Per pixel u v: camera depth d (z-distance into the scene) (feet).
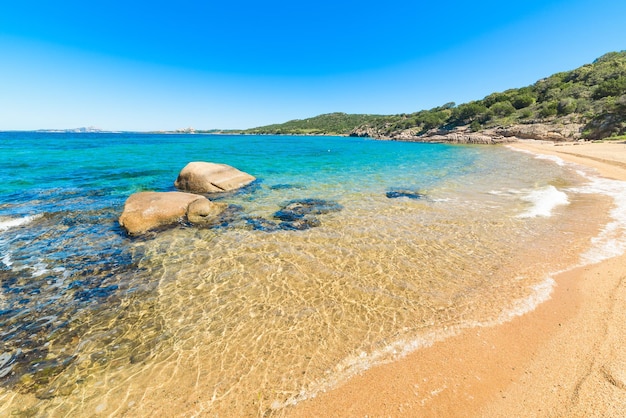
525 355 14.67
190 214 34.71
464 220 35.29
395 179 64.03
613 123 140.15
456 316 17.95
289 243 29.45
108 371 14.65
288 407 12.53
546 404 12.01
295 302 19.92
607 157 78.54
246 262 25.59
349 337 16.48
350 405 12.50
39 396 13.37
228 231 32.58
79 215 36.86
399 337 16.34
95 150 127.95
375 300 19.93
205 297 20.63
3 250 27.43
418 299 19.90
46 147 138.21
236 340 16.55
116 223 34.37
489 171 72.54
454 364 14.37
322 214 38.52
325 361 14.85
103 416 12.37
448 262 25.03
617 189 46.37
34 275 23.40
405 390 13.07
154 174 66.90
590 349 14.57
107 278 23.08
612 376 12.81
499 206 40.78
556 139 165.68
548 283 20.92
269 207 41.70
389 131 377.91
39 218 35.58
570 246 26.61
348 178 65.62
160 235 31.30
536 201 42.09
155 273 23.86
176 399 13.04
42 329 17.61
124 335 17.12
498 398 12.48
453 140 225.56
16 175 61.16
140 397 13.20
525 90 269.44
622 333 15.34
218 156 114.73
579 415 11.39
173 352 15.80
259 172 74.18
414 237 30.55
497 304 18.93
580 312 17.48
